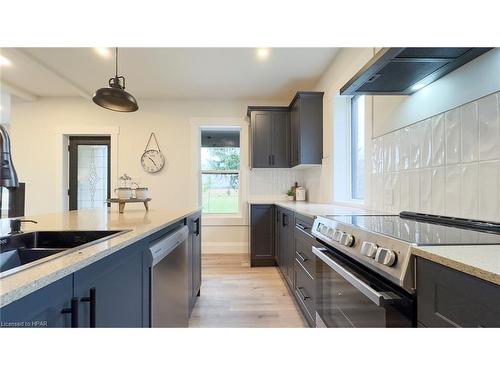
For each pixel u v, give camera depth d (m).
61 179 4.37
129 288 1.06
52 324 0.65
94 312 0.80
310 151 3.47
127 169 4.41
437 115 1.47
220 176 4.63
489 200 1.17
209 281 3.11
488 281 0.54
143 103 4.43
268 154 3.96
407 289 0.77
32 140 4.36
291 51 2.91
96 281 0.83
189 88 3.97
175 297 1.66
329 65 3.24
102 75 3.49
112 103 2.31
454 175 1.36
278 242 3.50
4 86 3.80
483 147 1.20
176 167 4.44
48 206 4.37
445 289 0.65
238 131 4.63
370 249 0.98
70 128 4.38
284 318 2.20
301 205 2.97
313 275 1.78
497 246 0.77
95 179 4.55
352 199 2.97
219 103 4.46
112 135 4.40
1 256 1.07
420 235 0.94
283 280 3.14
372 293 0.90
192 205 4.42
